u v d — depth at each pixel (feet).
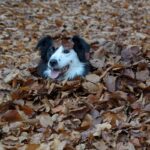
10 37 10.87
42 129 7.00
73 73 8.05
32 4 14.33
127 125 6.89
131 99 7.52
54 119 7.20
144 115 7.16
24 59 9.24
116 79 7.94
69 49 8.04
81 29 11.69
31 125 7.07
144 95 7.65
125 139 6.71
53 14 13.28
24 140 6.81
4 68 8.82
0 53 9.71
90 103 7.45
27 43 10.43
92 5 14.80
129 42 9.84
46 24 12.10
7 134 6.95
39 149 6.49
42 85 7.95
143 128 6.85
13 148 6.57
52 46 8.23
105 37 10.62
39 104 7.61
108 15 13.33
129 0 15.76
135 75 8.05
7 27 11.67
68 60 7.96
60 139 6.73
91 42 9.38
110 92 7.75
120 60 8.59
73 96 7.75
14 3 14.10
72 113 7.26
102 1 15.47
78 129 6.95
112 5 14.88
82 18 12.87
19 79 8.14
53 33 11.18
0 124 7.09
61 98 7.68
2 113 7.39
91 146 6.60
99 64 8.44
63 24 12.10
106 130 6.81
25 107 7.40
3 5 13.70
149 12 13.89
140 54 8.71
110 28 11.71
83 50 8.13
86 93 7.78
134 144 6.59
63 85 7.85
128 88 7.79
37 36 10.99
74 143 6.66
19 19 12.47
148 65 8.27
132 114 7.21
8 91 7.96
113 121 7.02
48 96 7.76
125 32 11.20
